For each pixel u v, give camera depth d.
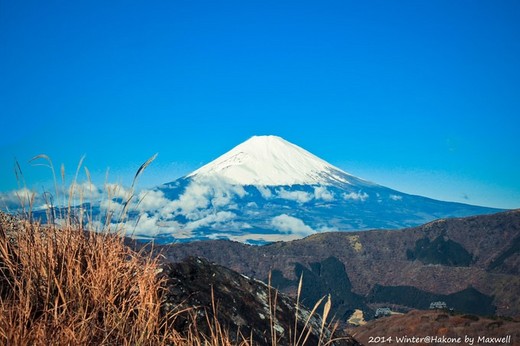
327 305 3.24
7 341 3.32
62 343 3.49
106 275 4.41
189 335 4.49
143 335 3.98
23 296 4.00
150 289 4.36
